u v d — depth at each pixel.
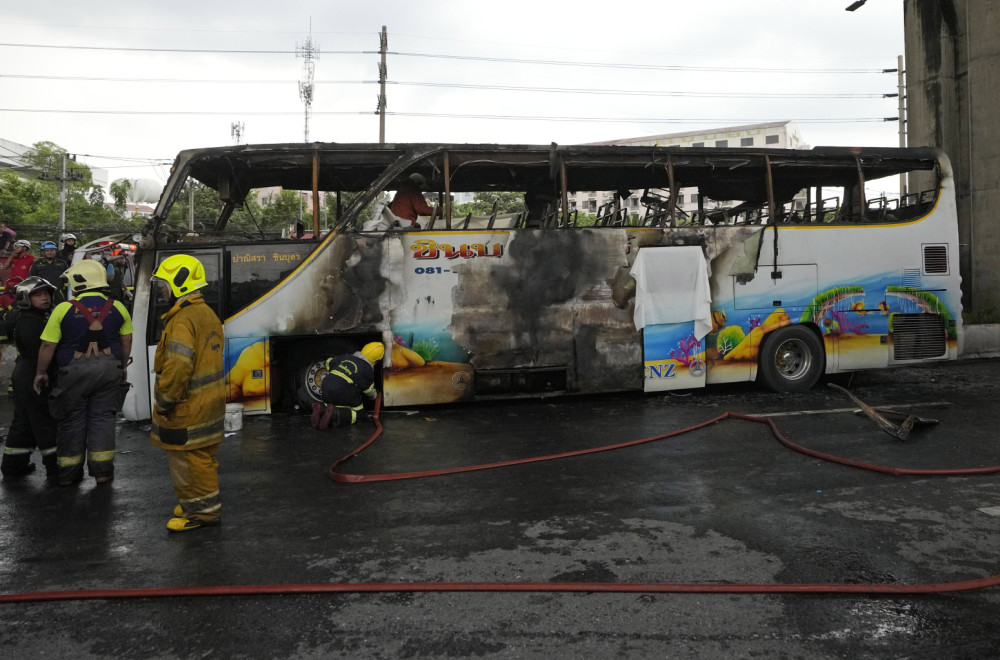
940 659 2.67
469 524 4.32
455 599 3.23
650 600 3.19
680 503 4.66
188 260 4.26
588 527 4.21
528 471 5.54
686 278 8.72
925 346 9.56
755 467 5.53
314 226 7.88
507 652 2.74
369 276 7.92
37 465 6.16
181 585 3.46
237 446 6.57
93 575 3.61
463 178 9.13
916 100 14.83
